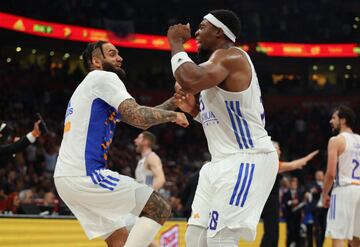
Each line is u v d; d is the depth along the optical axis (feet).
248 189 14.79
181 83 14.48
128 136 91.45
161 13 107.65
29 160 64.59
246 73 14.84
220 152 15.31
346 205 26.53
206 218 15.76
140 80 107.04
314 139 106.01
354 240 27.55
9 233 26.03
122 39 99.30
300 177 55.62
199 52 15.94
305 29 113.70
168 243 35.63
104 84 16.49
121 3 101.65
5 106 81.20
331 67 115.24
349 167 26.66
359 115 109.60
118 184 16.35
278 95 112.98
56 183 16.66
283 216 50.08
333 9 114.73
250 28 112.06
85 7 97.66
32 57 98.12
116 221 16.78
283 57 112.47
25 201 42.01
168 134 97.40
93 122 16.61
